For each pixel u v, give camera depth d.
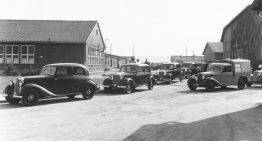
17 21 36.16
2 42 32.78
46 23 35.91
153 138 7.03
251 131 7.78
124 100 14.62
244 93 17.94
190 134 7.43
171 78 25.23
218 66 19.55
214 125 8.55
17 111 11.10
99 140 6.86
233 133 7.54
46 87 13.30
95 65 37.69
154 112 10.93
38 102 13.80
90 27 35.34
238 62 20.17
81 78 14.62
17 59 33.00
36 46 32.94
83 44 32.47
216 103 13.41
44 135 7.34
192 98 15.48
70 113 10.67
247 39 35.59
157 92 18.56
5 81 21.66
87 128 8.16
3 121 9.12
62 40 32.25
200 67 32.44
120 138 7.04
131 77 18.25
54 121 9.15
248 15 35.34
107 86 17.88
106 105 12.81
